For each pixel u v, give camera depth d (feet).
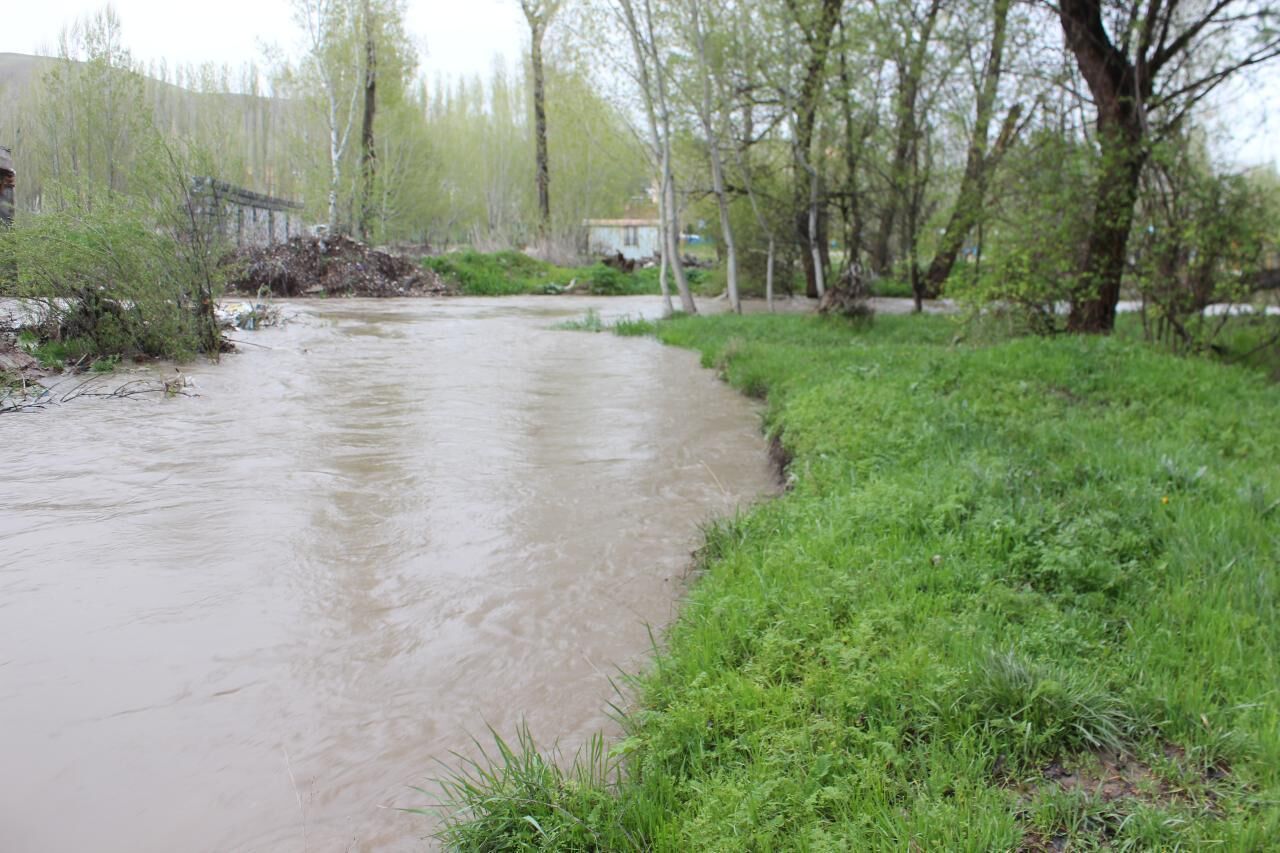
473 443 24.80
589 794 9.25
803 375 31.35
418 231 158.20
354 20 109.40
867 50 56.03
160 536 17.15
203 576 15.42
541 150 129.70
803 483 19.47
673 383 35.47
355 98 108.58
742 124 69.51
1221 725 9.79
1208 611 12.32
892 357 35.24
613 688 12.07
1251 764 9.21
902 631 11.93
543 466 22.80
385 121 126.41
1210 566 13.88
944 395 27.76
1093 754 9.73
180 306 36.91
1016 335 40.86
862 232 69.67
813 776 9.17
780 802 8.84
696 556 16.56
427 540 17.48
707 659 11.75
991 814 8.45
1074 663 11.16
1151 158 35.32
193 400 29.27
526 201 154.61
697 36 59.16
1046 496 17.07
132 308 36.09
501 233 145.48
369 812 9.68
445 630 13.79
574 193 146.30
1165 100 36.96
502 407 29.78
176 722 11.18
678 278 67.00
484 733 11.18
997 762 9.68
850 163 62.18
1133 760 9.62
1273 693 10.23
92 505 18.72
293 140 122.31
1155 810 8.55
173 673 12.30
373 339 48.55
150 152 38.06
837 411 24.25
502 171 167.22
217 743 10.80
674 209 65.92
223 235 40.27
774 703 10.59
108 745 10.67
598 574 16.06
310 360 39.37
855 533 15.78
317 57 107.55
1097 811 8.70
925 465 19.16
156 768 10.30
